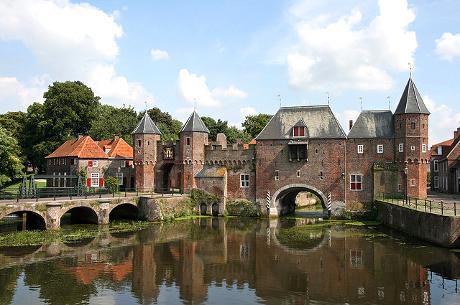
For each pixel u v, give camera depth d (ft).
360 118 153.99
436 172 230.27
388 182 146.00
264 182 160.97
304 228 132.05
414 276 77.46
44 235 114.93
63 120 225.76
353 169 151.23
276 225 139.23
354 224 138.72
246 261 90.79
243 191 164.76
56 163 201.46
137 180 174.40
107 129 240.32
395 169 145.59
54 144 226.79
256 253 97.96
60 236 114.62
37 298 66.69
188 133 167.02
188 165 166.61
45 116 229.25
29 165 245.24
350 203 151.12
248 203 162.81
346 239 112.06
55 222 122.72
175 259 92.38
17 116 251.39
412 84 147.54
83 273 80.79
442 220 94.22
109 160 192.85
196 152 166.91
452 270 79.97
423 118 143.84
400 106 146.61
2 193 140.67
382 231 123.85
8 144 155.63
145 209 148.87
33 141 235.20
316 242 109.09
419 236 106.32
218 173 165.17
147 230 128.26
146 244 107.55
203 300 67.10
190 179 166.40
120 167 195.42
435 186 230.27
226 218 156.97
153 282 76.02
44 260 89.71
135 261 90.43
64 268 83.87
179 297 68.44
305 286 73.61
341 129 153.58
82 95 231.50
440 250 93.09
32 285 73.05
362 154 150.51
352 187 151.23
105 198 139.23
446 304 63.62
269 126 163.12
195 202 165.68
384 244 103.91
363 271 81.51
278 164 159.43
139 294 69.51
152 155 175.11
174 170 179.93
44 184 218.38
